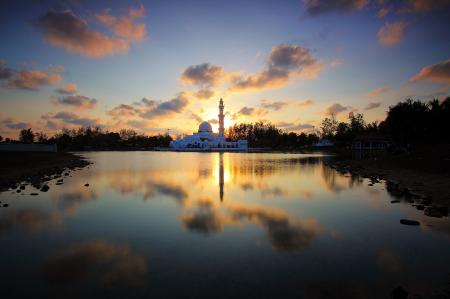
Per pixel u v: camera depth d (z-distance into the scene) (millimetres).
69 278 8609
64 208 17688
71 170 41625
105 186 26266
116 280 8453
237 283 8242
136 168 45062
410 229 13422
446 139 59812
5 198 20734
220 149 150875
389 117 68875
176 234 12703
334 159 67562
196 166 48781
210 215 15945
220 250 10797
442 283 8273
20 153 57031
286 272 8969
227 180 30438
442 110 60406
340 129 131250
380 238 12164
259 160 66000
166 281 8367
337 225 14047
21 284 8242
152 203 19062
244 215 15914
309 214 16172
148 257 10148
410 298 7441
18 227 13820
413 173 30766
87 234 12750
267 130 178000
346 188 24984
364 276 8703
